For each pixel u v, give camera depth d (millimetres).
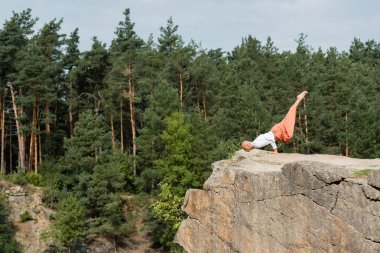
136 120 57719
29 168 49281
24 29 50219
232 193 11414
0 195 40906
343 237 7664
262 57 80562
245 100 49219
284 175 9289
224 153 40656
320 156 12156
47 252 39156
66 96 57594
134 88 51719
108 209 39656
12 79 49438
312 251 8430
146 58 55906
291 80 49531
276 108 51688
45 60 51250
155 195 42344
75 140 44000
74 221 36344
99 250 40969
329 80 52906
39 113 53344
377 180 6938
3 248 36938
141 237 44125
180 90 52656
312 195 8430
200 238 12812
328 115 46781
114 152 44594
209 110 55750
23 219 41000
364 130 38750
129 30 62000
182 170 38375
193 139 40656
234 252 11219
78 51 57594
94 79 56375
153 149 44031
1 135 54281
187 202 13414
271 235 9719
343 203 7684
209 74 54188
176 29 64500
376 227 6992
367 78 54719
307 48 79188
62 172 47500
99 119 45406
